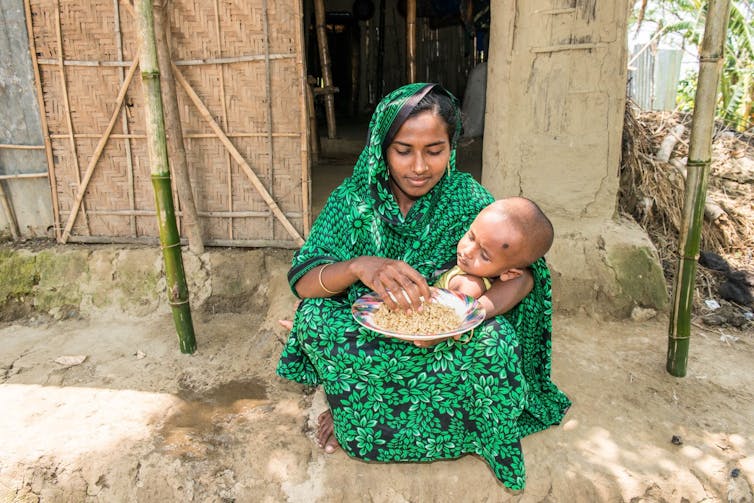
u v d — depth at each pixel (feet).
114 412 8.54
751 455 7.38
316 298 6.65
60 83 11.59
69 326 11.50
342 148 20.65
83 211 12.24
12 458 7.56
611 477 7.02
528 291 6.69
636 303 10.92
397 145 6.08
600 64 10.63
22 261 12.03
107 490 7.35
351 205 6.73
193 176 11.94
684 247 8.47
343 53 31.17
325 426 7.69
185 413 8.51
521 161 11.30
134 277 11.87
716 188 14.89
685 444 7.55
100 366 9.91
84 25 11.23
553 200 11.42
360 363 6.27
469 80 20.85
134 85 11.47
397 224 6.63
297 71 11.18
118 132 11.76
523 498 6.96
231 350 10.41
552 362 9.39
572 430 7.76
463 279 6.52
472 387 6.38
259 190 11.82
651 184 13.29
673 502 6.91
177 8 10.98
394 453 6.86
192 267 11.87
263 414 8.42
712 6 7.73
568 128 11.02
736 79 23.08
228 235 12.25
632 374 9.06
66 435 8.00
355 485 7.07
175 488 7.28
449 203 6.79
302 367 7.42
